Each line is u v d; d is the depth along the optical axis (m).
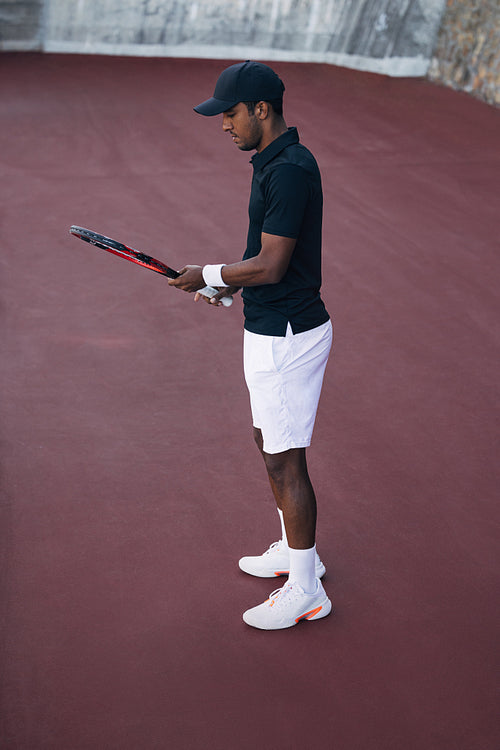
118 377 6.41
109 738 3.48
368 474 5.38
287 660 3.94
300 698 3.73
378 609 4.29
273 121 3.58
